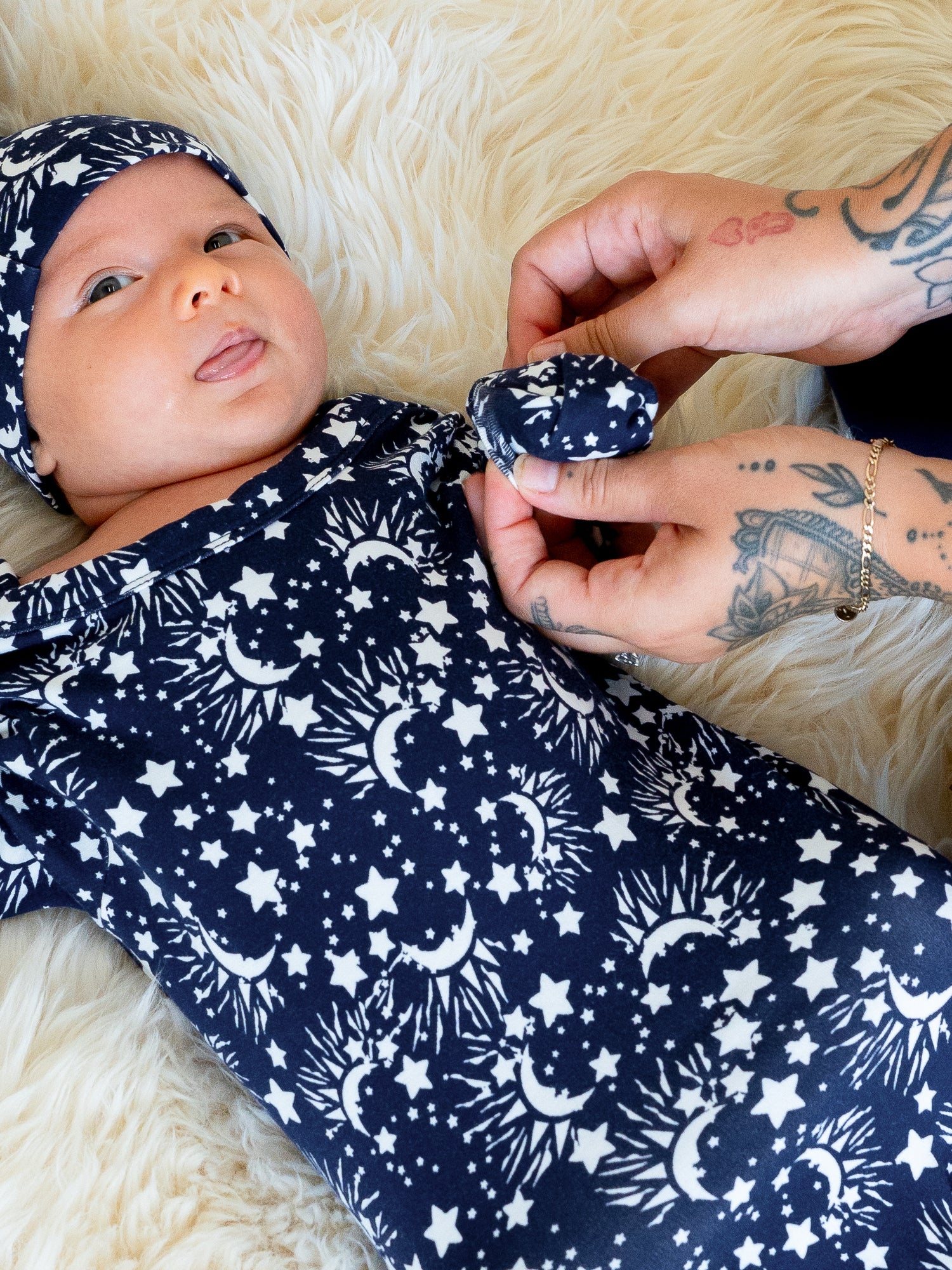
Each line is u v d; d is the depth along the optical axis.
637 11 1.20
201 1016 0.84
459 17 1.16
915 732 1.05
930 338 0.97
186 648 0.84
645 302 0.83
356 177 1.12
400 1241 0.77
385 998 0.80
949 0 1.18
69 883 0.87
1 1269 0.78
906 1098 0.79
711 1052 0.79
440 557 0.91
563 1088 0.79
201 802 0.81
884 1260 0.77
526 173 1.18
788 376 1.11
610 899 0.83
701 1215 0.75
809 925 0.81
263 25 1.12
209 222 0.95
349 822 0.82
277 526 0.88
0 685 0.83
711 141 1.19
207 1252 0.81
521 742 0.85
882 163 1.17
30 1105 0.83
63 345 0.90
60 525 1.03
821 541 0.77
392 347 1.11
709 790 0.89
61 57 1.10
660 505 0.79
